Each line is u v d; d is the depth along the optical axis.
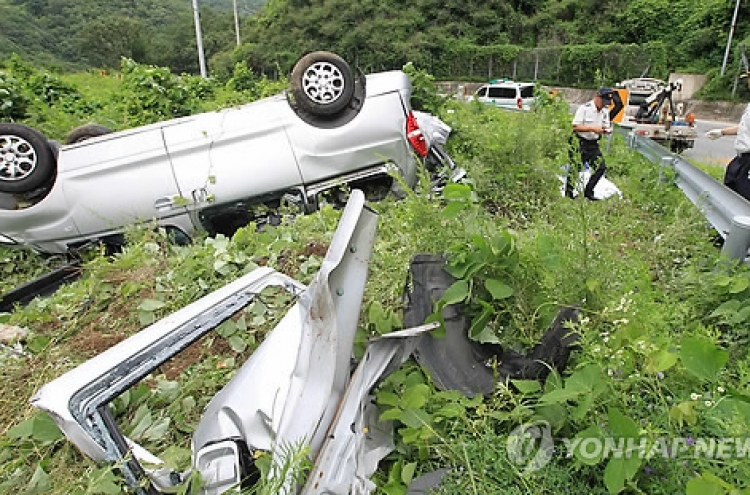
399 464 2.01
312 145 5.53
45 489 2.08
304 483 1.64
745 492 1.38
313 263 4.04
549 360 2.32
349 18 52.84
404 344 2.32
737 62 28.72
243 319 3.13
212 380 2.79
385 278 3.26
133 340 2.20
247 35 58.62
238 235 4.59
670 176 5.44
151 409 2.53
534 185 5.56
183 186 5.49
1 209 5.46
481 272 2.45
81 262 5.57
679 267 3.47
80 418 1.75
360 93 5.75
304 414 1.82
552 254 2.58
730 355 2.36
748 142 4.81
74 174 5.44
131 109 11.23
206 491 1.69
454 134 8.40
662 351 1.95
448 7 51.16
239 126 5.54
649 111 15.48
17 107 9.79
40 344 3.51
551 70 43.19
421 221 3.15
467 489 1.85
